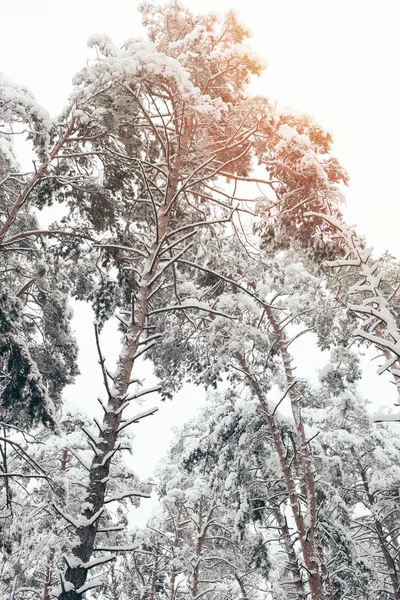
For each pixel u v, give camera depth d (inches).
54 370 493.7
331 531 524.1
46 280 466.3
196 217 442.3
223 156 453.7
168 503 732.0
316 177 399.9
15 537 396.2
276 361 605.3
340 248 416.2
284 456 494.3
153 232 418.0
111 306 439.8
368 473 668.1
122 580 749.3
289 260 603.5
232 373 582.2
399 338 214.1
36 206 396.2
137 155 391.9
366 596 581.9
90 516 208.4
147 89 341.7
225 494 581.3
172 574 673.6
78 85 344.5
